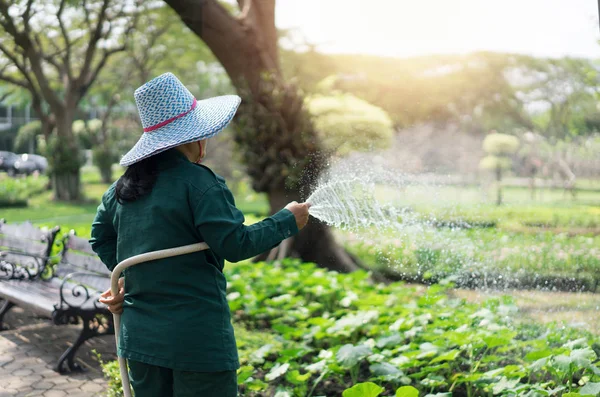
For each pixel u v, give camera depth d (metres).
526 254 7.16
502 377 3.34
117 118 27.23
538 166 17.64
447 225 7.96
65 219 16.66
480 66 18.94
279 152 7.25
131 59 23.58
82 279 5.20
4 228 6.79
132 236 2.19
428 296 5.10
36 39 19.41
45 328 5.64
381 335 4.20
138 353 2.12
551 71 19.58
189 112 2.24
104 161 25.12
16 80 20.36
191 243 2.14
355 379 3.99
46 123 21.39
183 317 2.10
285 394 3.46
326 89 8.45
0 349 5.02
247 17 7.77
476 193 13.39
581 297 5.99
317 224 7.76
